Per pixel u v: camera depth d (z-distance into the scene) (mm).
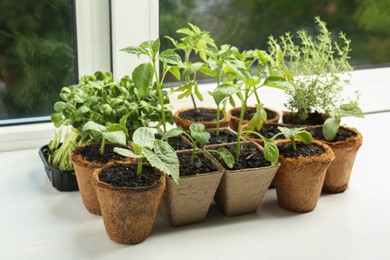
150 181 1188
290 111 1665
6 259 1135
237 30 1894
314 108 1740
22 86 1673
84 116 1323
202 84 1857
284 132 1317
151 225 1220
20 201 1368
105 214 1188
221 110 1569
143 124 1364
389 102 2012
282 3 1925
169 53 1270
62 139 1668
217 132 1455
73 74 1704
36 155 1614
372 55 2098
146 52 1241
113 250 1187
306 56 1559
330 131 1396
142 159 1209
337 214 1353
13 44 1622
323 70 1541
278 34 1963
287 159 1299
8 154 1609
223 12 1847
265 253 1180
